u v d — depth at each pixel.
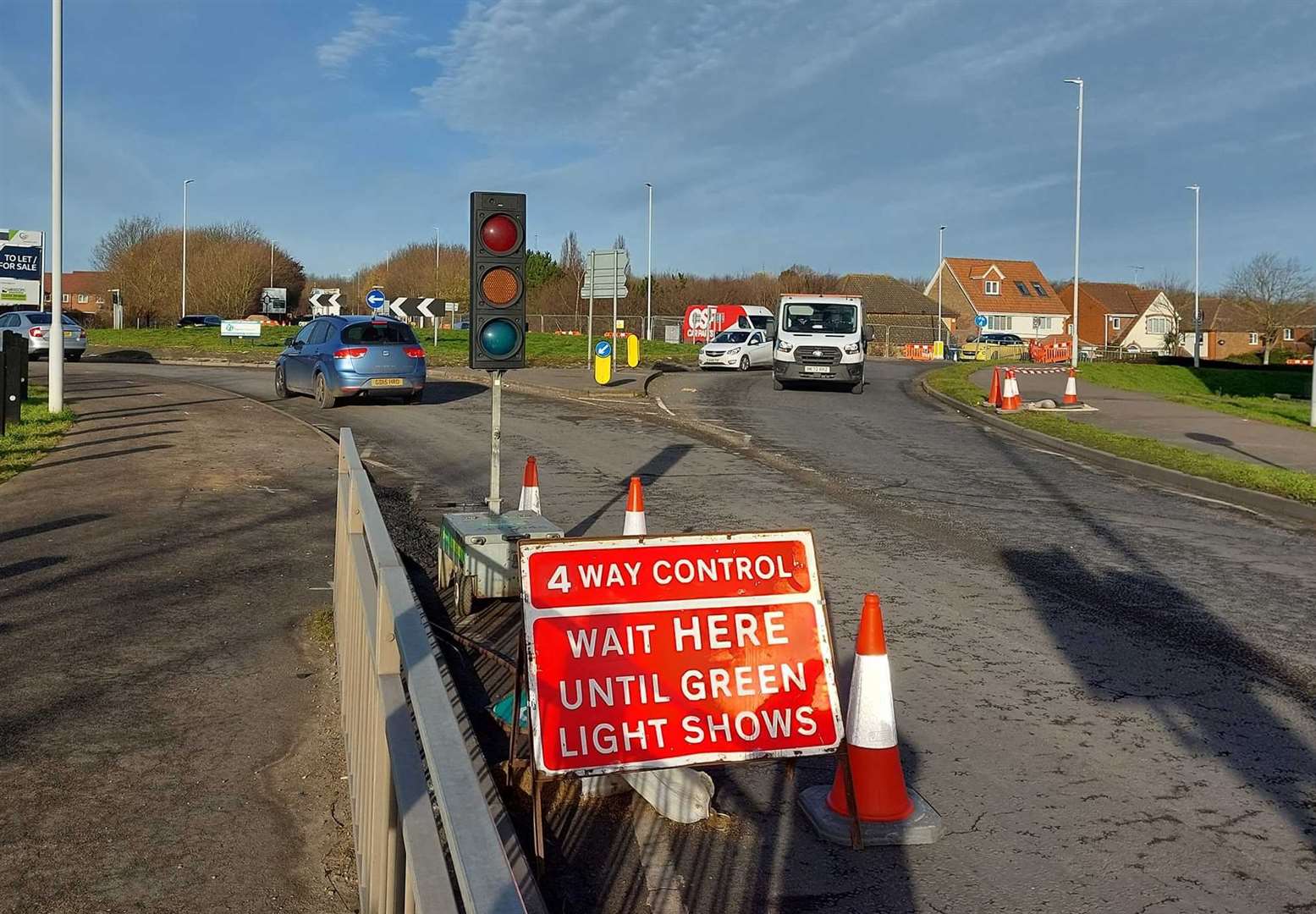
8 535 9.86
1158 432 19.78
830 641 4.69
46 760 5.27
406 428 17.91
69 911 4.00
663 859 4.35
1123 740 5.57
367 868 3.71
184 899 4.11
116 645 6.99
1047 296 95.50
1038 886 4.13
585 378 27.64
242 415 18.72
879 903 4.02
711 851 4.42
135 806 4.84
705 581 4.60
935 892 4.10
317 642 7.15
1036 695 6.22
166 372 30.38
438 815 3.13
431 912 2.09
